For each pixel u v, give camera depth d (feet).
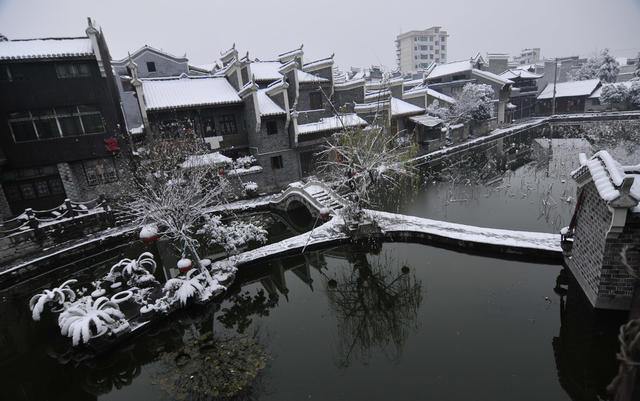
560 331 33.40
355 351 33.86
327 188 72.49
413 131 127.13
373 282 47.80
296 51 105.19
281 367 31.73
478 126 151.43
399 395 27.58
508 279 42.19
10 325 42.86
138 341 36.55
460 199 71.72
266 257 51.13
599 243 32.53
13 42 68.80
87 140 73.26
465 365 30.07
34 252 59.16
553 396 26.48
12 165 67.51
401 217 60.13
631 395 10.94
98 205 72.90
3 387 33.45
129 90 99.91
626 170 34.91
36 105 67.92
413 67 370.94
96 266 57.57
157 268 55.01
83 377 34.35
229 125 91.97
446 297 40.14
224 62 115.24
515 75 188.14
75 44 72.18
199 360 33.37
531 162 98.32
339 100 104.99
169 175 63.87
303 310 42.32
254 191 86.12
